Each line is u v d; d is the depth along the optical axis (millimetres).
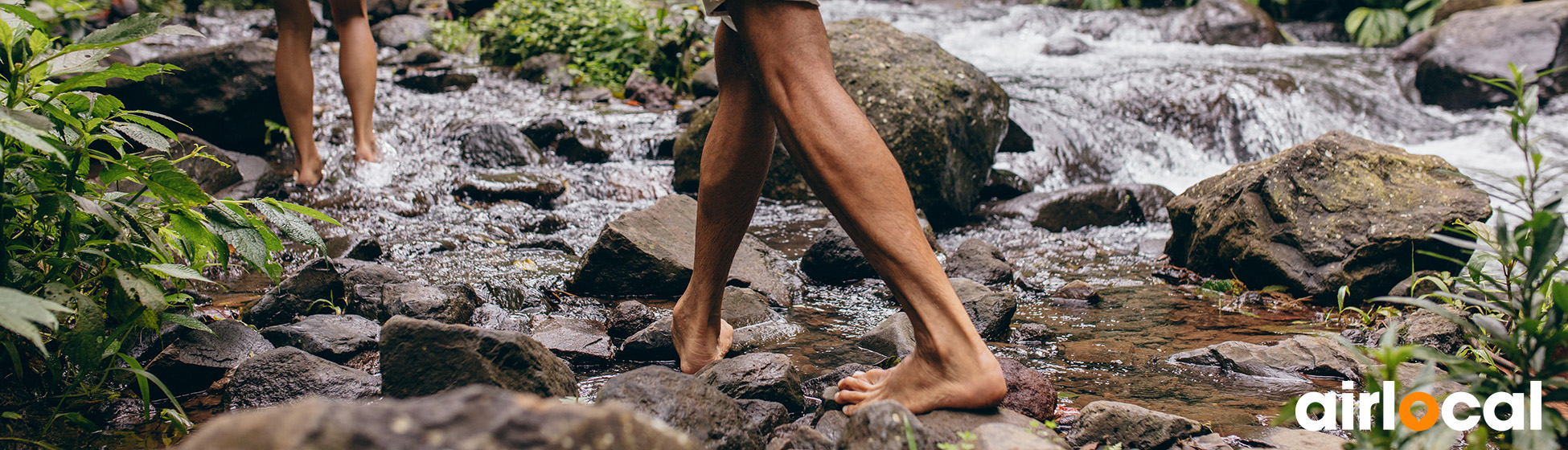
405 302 2279
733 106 1820
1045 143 5574
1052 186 5242
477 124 5031
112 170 1685
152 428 1629
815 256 3131
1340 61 8914
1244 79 6898
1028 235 4098
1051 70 8242
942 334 1511
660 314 2506
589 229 3775
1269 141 6457
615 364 2131
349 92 4207
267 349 1978
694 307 1960
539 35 7609
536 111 5875
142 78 1713
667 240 2908
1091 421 1591
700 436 1442
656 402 1465
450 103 6062
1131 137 5992
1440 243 2867
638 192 4488
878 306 2750
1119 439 1574
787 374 1746
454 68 7453
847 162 1507
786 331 2387
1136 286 3121
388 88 6359
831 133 1512
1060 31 11273
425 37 8703
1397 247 2863
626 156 5117
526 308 2586
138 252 1740
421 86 6539
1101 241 4016
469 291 2480
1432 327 2199
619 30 7277
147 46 6871
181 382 1836
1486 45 7688
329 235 3213
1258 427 1699
